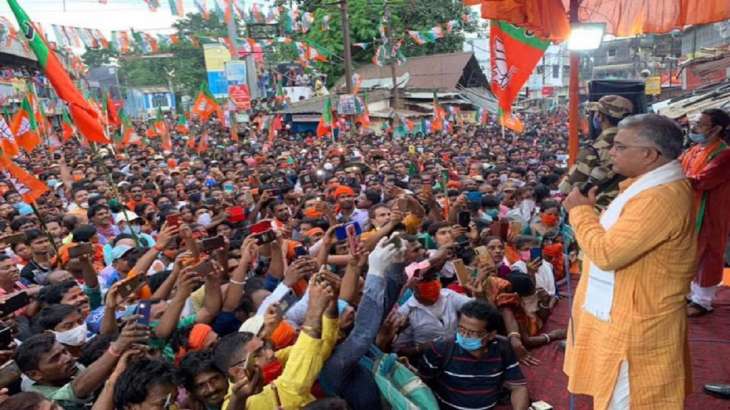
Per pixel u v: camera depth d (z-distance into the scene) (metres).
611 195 3.17
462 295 4.39
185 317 3.88
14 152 9.34
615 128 3.19
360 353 2.93
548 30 3.97
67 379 3.20
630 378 2.41
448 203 7.75
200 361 2.81
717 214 4.57
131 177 14.09
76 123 7.05
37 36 6.53
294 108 32.78
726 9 5.26
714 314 5.08
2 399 2.78
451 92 31.19
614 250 2.33
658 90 22.16
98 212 7.98
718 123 4.66
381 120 30.03
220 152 22.55
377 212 6.22
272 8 17.70
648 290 2.36
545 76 46.69
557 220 6.66
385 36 25.31
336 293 2.90
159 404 2.51
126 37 18.27
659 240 2.29
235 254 5.15
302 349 2.79
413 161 15.36
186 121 28.67
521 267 5.30
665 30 5.70
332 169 14.12
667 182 2.35
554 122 33.41
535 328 4.95
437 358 3.64
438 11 33.22
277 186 10.48
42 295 4.28
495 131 28.59
